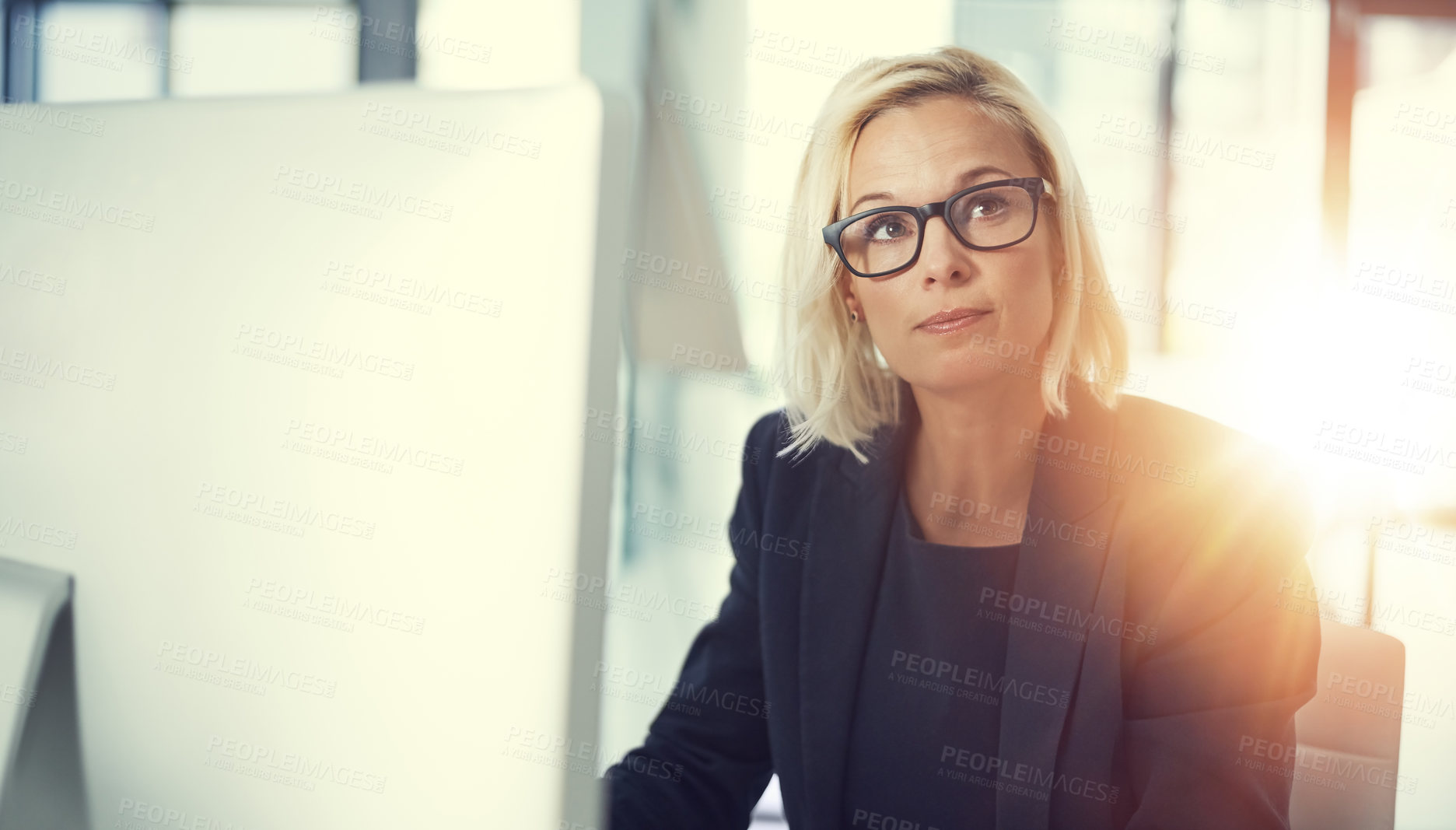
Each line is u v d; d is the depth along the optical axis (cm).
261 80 244
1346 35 229
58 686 41
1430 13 226
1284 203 238
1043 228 102
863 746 102
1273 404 231
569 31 247
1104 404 104
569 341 30
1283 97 239
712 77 269
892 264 104
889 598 103
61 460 40
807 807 103
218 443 37
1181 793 89
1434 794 179
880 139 104
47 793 41
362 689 33
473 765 31
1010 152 102
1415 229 225
